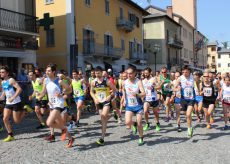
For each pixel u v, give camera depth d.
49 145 8.32
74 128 10.88
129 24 35.62
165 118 13.31
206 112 10.64
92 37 29.56
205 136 9.40
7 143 8.62
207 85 10.55
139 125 8.20
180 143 8.45
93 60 29.80
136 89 8.11
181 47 56.44
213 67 65.88
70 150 7.77
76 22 27.31
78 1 27.66
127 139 9.01
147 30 50.06
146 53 46.72
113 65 33.12
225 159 6.84
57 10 27.52
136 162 6.66
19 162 6.79
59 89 7.68
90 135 9.62
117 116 12.38
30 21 21.20
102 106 8.41
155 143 8.47
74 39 27.05
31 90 14.52
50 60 27.98
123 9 36.22
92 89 8.50
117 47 34.56
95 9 30.28
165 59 49.34
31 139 9.09
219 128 10.81
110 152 7.53
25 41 21.41
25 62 21.30
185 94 9.23
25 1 21.64
